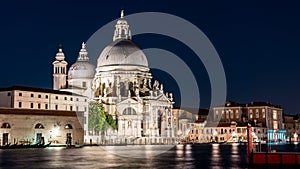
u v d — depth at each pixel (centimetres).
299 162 5712
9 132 13050
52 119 14125
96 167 5612
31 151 10325
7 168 5444
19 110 13388
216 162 6681
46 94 17538
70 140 14688
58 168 5459
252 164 5934
